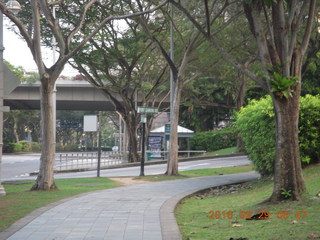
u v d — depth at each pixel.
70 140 103.19
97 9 24.42
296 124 9.83
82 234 7.75
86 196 13.48
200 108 53.91
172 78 25.41
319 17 21.06
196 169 27.72
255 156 16.12
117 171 29.78
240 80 38.12
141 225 8.59
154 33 27.94
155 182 19.16
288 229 7.15
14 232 7.91
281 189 9.66
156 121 69.25
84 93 47.91
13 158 53.12
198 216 9.84
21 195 13.45
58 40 14.63
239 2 19.03
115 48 30.00
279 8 10.10
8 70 13.44
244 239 6.73
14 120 77.00
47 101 14.84
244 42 22.72
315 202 9.18
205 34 11.48
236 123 17.53
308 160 14.29
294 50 10.29
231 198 13.03
